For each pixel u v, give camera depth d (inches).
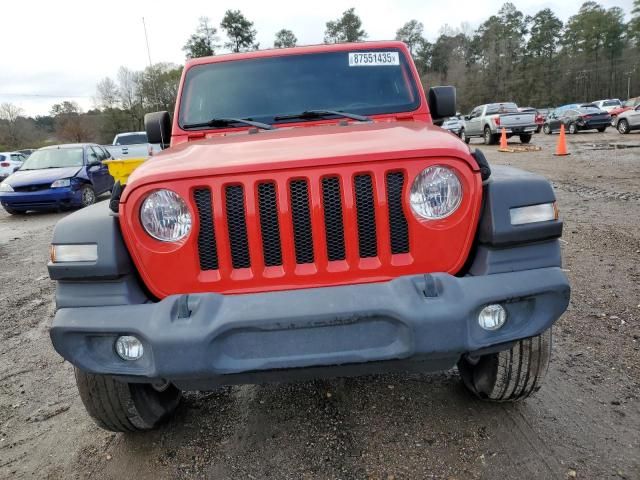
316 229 88.8
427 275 87.0
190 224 89.1
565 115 1171.3
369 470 101.0
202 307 85.0
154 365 84.7
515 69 3545.8
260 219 89.2
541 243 92.0
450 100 146.9
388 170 89.0
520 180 92.5
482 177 92.5
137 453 112.3
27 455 115.3
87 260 89.4
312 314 83.1
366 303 83.9
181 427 120.6
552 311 90.4
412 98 144.7
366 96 145.3
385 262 89.9
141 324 85.0
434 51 3929.6
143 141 827.4
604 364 135.0
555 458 99.6
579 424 110.0
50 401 139.4
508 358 104.3
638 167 489.4
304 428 116.8
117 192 93.4
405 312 83.3
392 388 131.0
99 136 2719.0
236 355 85.5
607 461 97.9
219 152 99.3
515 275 88.5
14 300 233.0
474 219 90.7
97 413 107.0
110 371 89.0
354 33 3080.7
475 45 3900.1
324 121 139.9
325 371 88.5
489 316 89.0
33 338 185.9
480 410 118.1
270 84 147.6
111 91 2618.1
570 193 381.1
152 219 89.9
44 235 402.3
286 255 89.2
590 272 205.5
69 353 89.3
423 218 90.0
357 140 97.3
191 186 88.5
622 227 270.8
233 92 147.3
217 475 103.0
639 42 3462.1
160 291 91.1
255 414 124.0
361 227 90.6
